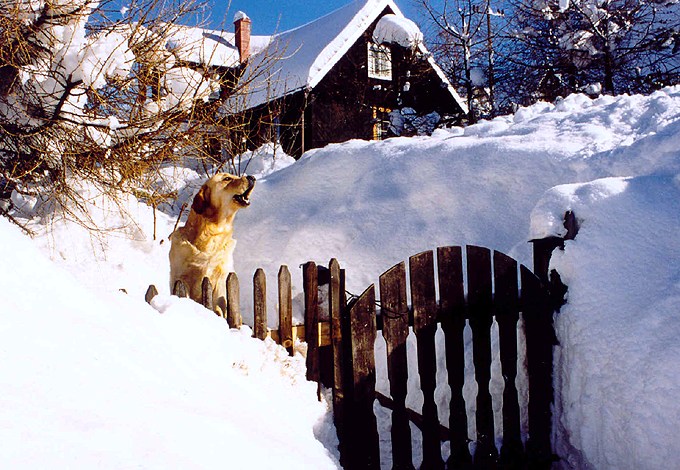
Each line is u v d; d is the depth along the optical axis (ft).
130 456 4.23
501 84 70.08
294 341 10.46
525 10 67.92
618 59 59.98
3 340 4.76
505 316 11.05
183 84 16.78
